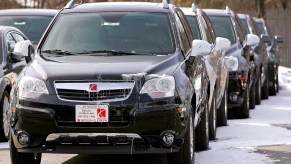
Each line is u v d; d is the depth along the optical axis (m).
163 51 23.98
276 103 49.12
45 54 24.03
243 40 42.09
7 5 85.06
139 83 21.22
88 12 25.81
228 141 29.81
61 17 25.77
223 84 33.59
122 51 23.94
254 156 25.78
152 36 24.52
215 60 30.88
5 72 30.67
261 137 31.09
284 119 38.44
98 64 22.12
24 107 21.41
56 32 25.12
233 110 38.78
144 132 21.05
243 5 86.12
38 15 42.66
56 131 21.11
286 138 30.73
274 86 56.34
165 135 21.14
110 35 24.64
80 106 21.06
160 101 21.17
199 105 24.88
